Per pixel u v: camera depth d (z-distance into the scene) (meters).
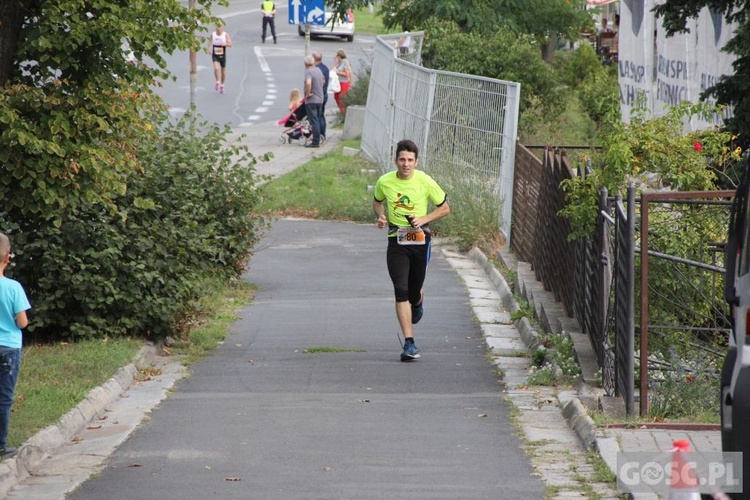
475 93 57.28
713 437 21.56
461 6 87.88
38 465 21.69
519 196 50.03
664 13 38.81
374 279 47.84
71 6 26.72
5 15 27.30
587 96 81.50
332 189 68.69
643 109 30.05
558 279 37.62
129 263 33.44
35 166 28.02
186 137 46.06
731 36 43.41
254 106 107.62
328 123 103.12
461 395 27.69
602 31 126.62
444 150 59.91
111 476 20.69
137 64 29.16
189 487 19.78
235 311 41.09
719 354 26.58
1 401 21.23
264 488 19.59
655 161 28.28
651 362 26.31
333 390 28.47
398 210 32.16
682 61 51.34
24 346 32.50
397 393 28.05
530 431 23.75
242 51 151.75
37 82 28.73
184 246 35.62
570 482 19.72
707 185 28.58
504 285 43.94
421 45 78.38
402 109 69.75
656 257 24.64
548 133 79.69
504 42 78.44
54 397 25.77
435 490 19.33
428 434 23.55
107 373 28.83
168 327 34.47
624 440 21.53
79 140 28.23
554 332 33.47
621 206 25.77
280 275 49.06
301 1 78.56
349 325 37.94
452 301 42.12
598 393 26.73
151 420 25.31
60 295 32.62
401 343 34.25
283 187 69.56
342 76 103.69
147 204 31.95
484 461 21.31
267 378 30.09
